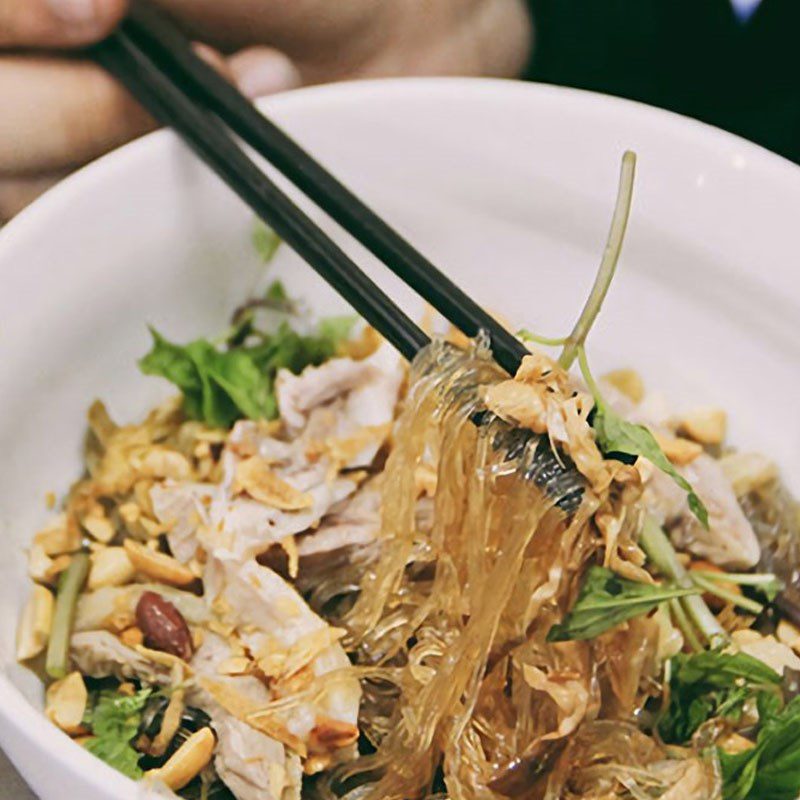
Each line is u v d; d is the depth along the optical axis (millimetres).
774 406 476
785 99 599
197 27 515
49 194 450
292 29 526
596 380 490
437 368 419
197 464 467
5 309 441
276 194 448
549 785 412
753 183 467
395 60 565
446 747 413
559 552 406
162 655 430
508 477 410
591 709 415
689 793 403
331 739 417
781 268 467
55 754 374
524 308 494
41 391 451
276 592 432
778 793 411
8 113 487
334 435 463
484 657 410
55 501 456
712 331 481
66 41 476
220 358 473
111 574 445
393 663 433
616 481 409
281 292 485
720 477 466
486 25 587
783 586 459
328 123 475
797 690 439
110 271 460
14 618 434
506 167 481
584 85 604
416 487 435
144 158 460
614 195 478
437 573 426
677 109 598
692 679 429
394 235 438
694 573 451
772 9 607
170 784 415
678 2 610
